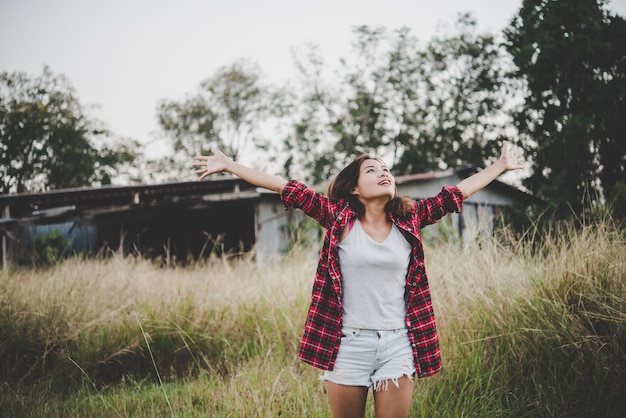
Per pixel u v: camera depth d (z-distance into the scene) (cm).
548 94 1748
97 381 469
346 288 260
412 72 3469
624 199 696
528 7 1781
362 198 274
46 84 3550
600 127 1488
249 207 1714
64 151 3669
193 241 1834
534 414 340
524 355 378
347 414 262
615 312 365
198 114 3959
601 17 1645
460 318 418
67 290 570
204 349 521
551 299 396
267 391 383
